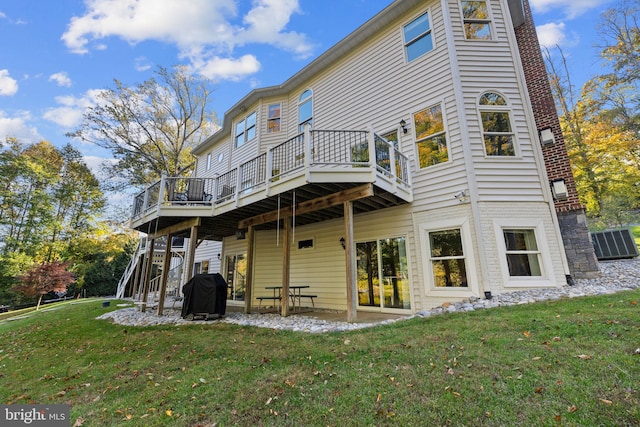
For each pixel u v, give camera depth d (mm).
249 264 8008
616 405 2053
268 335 5039
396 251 7273
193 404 2803
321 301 8680
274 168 9273
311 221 9086
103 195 25719
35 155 23938
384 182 6012
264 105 11688
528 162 6570
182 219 8641
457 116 6738
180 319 7336
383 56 8406
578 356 2744
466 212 6301
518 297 5305
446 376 2730
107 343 5586
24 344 6449
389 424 2184
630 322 3314
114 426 2564
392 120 7891
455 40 7191
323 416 2371
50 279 16219
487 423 2062
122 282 21906
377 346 3734
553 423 1979
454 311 5023
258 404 2678
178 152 20375
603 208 15547
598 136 15664
